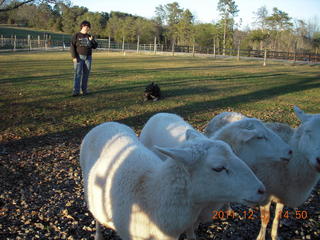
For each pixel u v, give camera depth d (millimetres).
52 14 19516
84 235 3924
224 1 69312
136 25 73750
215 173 2369
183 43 74500
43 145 6910
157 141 4199
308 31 66625
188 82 16047
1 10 14461
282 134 3881
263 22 69625
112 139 3398
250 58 39969
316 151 3266
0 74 17188
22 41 53031
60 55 34531
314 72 22984
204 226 4215
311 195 5031
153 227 2623
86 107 10258
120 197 2840
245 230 4160
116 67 22859
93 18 79562
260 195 2332
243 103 11539
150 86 11508
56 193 4887
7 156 6219
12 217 4219
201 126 8570
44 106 10188
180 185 2459
